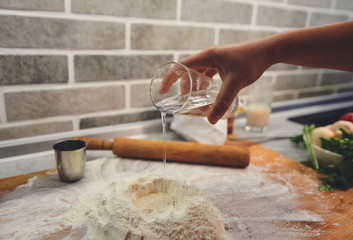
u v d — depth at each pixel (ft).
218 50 1.97
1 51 2.40
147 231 1.66
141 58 3.11
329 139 2.70
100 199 2.00
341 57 1.93
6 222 1.84
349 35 1.84
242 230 1.84
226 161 2.64
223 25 3.51
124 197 1.90
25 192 2.17
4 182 2.28
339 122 2.80
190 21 3.27
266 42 1.92
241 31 3.68
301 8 4.08
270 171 2.64
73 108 2.90
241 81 1.87
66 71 2.74
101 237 1.72
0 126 2.58
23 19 2.41
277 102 4.44
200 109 1.94
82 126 3.02
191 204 1.80
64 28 2.60
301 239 1.77
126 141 2.73
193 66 2.27
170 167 2.66
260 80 3.59
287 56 1.98
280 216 1.99
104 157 2.82
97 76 2.92
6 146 2.60
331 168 2.56
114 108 3.14
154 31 3.08
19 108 2.62
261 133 3.56
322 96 4.95
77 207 2.03
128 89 3.15
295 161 2.85
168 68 1.92
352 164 2.43
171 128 3.23
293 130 3.68
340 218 1.99
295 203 2.15
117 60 2.97
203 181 2.43
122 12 2.84
